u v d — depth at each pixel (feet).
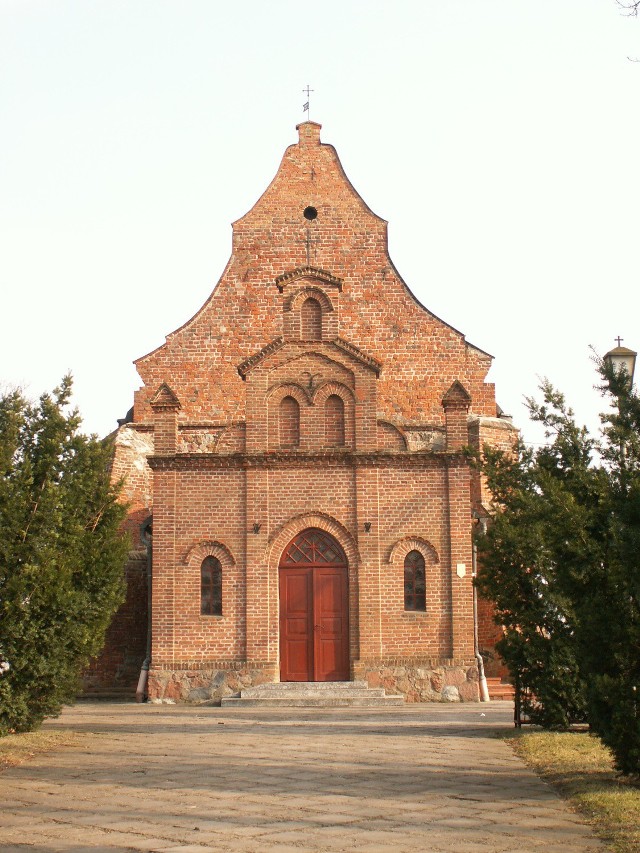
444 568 109.29
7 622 73.41
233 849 41.81
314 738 76.69
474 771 61.26
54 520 74.59
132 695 121.70
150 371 142.61
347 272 144.36
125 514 86.89
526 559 79.10
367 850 41.63
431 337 142.51
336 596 109.70
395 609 108.58
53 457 76.95
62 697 80.28
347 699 103.09
